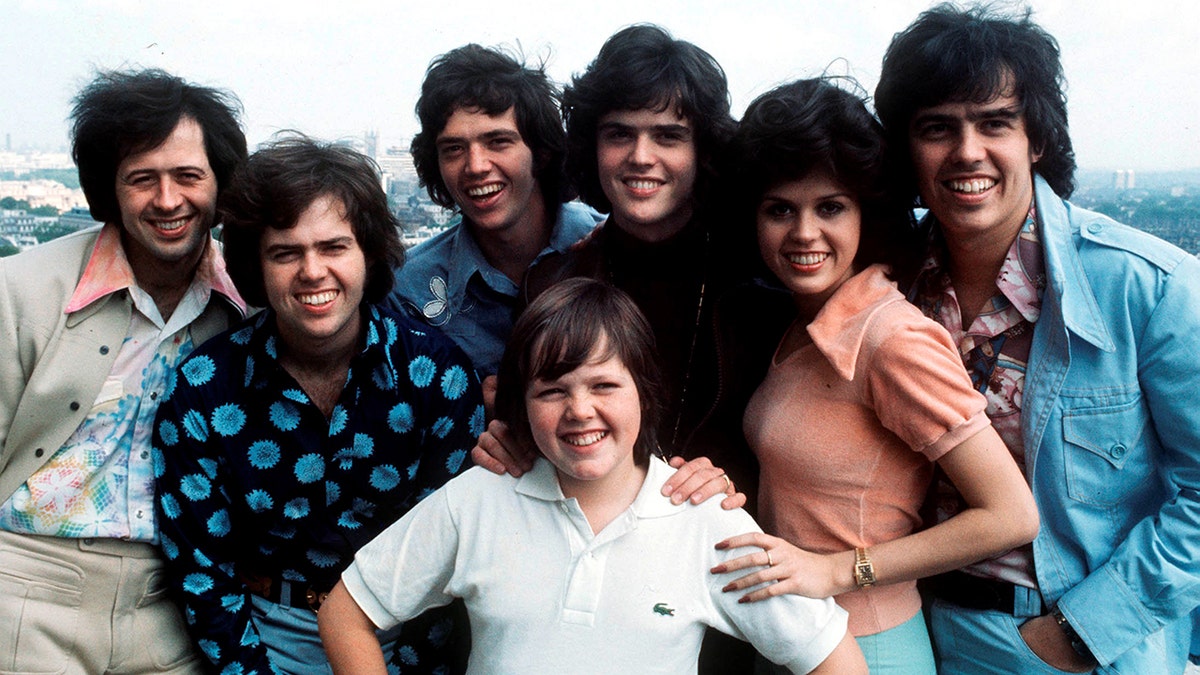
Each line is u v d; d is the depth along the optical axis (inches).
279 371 66.2
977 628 63.6
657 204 72.2
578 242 81.2
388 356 67.2
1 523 70.8
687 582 54.9
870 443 58.6
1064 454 59.8
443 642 70.2
